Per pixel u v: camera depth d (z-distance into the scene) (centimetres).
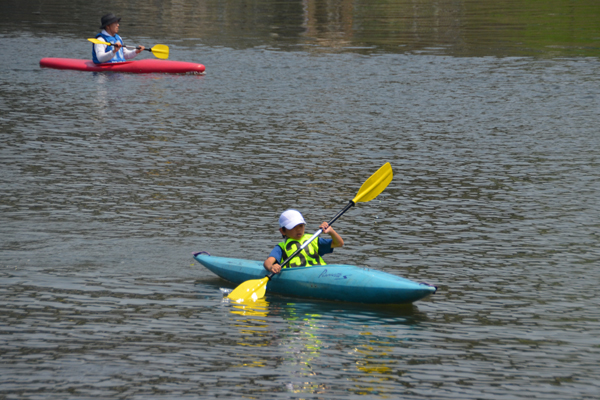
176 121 5228
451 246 2873
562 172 4003
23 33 9756
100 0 14188
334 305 2322
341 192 3634
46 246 2784
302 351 1955
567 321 2180
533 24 10462
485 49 8562
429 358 1922
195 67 7225
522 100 5988
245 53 8400
